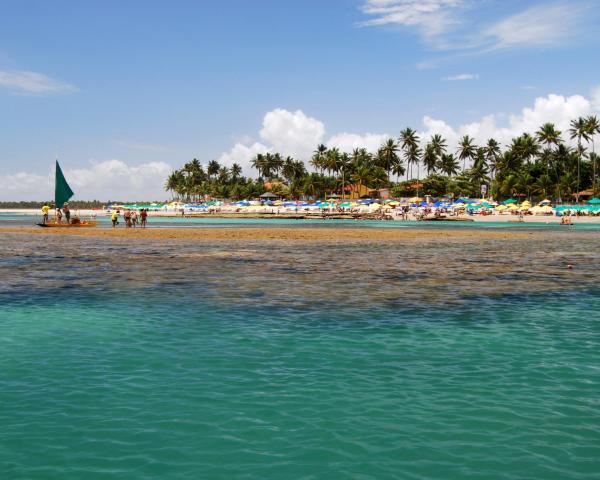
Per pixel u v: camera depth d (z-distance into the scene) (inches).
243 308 759.1
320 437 342.0
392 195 7037.4
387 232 2874.0
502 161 6446.9
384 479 291.4
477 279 1069.8
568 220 4106.8
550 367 486.9
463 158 7253.9
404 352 536.4
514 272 1186.6
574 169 6343.5
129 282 1010.7
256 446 330.0
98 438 340.5
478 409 387.2
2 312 730.2
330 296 860.6
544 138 6250.0
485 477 293.6
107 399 406.0
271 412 381.7
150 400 404.2
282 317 699.4
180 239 2262.6
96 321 674.2
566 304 797.2
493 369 481.1
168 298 837.2
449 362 503.5
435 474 296.7
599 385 438.0
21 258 1460.4
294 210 6530.5
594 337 598.5
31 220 5275.6
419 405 394.9
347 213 5693.9
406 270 1216.8
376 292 903.7
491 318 697.6
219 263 1348.4
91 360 508.4
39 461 311.6
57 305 778.8
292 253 1638.8
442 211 5290.4
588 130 5861.2
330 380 449.7
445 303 802.2
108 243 2033.7
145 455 318.7
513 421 366.3
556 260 1457.9
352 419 369.4
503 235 2662.4
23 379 452.4
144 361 504.4
